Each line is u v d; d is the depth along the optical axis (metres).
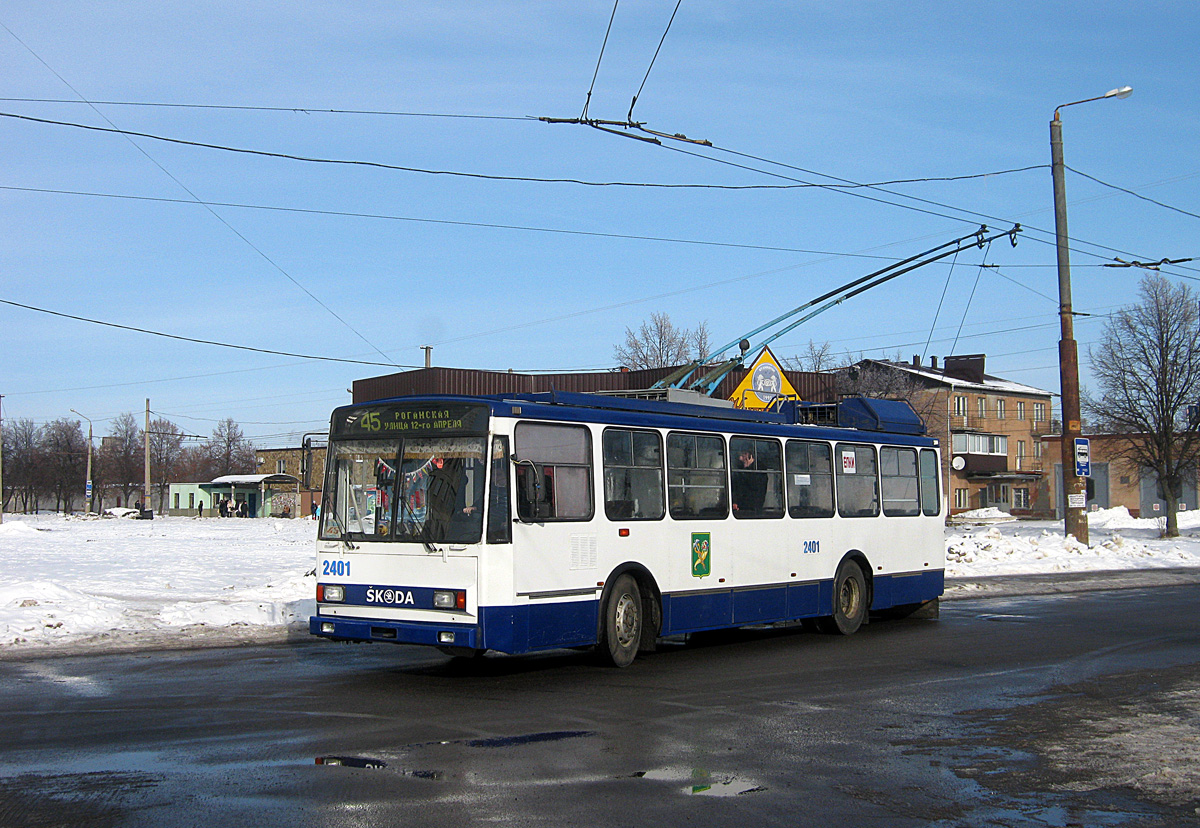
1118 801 6.49
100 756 7.38
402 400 11.37
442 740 7.96
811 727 8.60
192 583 20.88
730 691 10.37
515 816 6.01
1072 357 29.27
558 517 11.33
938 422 59.75
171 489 99.19
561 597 11.20
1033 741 8.12
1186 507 61.59
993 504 75.12
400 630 10.84
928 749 7.84
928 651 13.49
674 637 15.39
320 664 11.98
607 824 5.91
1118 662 12.41
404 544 10.93
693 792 6.60
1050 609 18.81
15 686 10.25
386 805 6.20
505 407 10.88
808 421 17.59
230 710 9.09
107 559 28.95
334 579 11.32
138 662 11.94
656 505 12.65
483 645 10.41
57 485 101.69
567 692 10.26
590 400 12.28
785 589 14.54
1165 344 40.62
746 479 14.12
